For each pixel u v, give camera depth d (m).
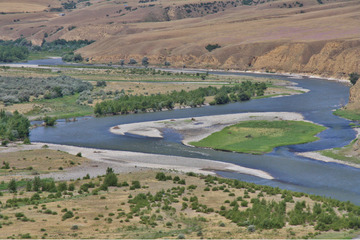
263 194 80.81
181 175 94.81
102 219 65.31
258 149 117.81
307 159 108.12
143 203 73.38
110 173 91.06
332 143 121.44
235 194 80.50
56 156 110.38
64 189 84.00
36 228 59.78
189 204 74.38
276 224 61.78
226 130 139.38
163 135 136.38
